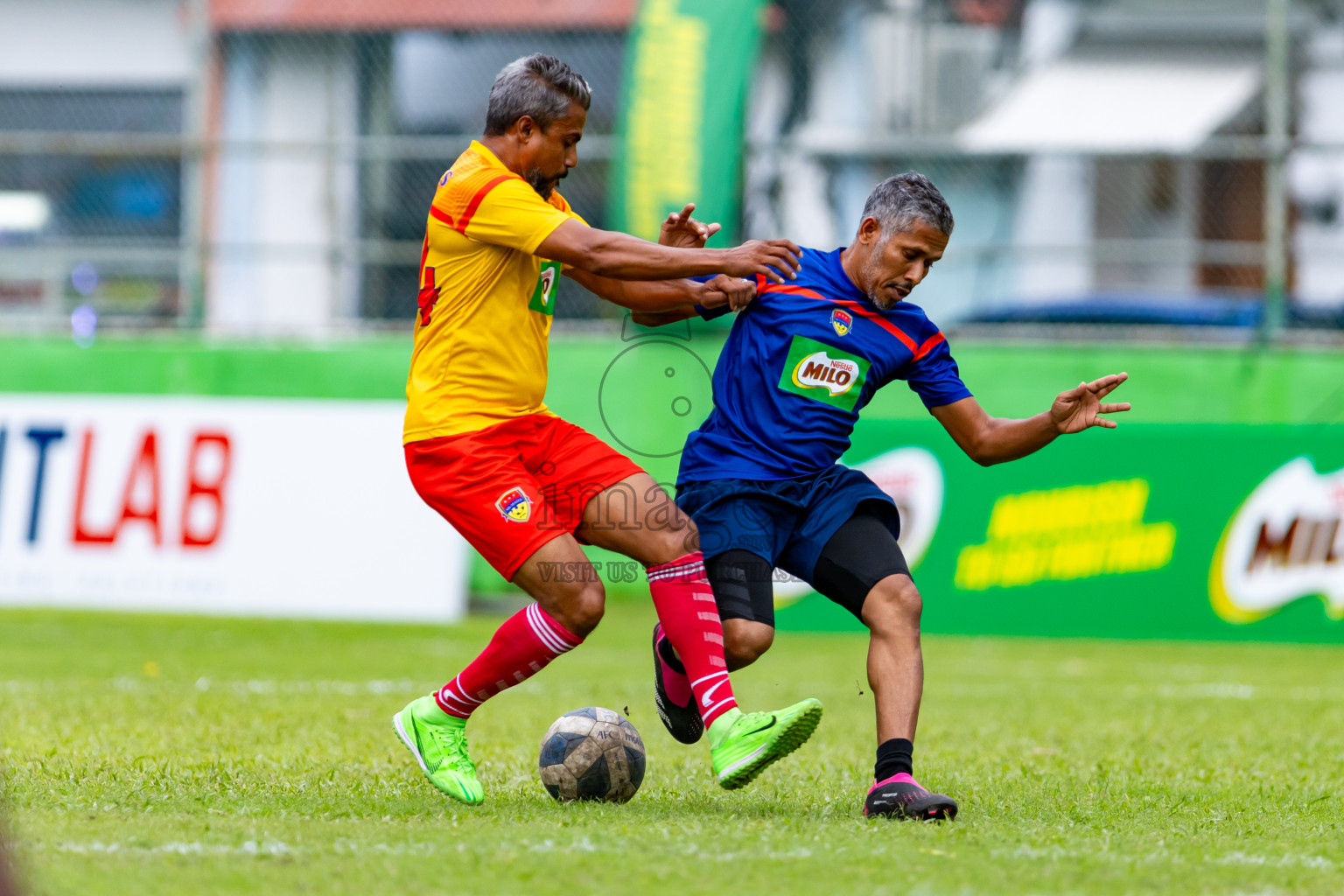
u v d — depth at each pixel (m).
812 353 14.91
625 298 15.30
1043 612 41.62
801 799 15.37
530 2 52.81
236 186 49.75
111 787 14.86
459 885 10.62
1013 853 12.10
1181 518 41.59
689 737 15.94
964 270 53.31
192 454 41.94
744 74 44.66
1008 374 46.72
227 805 13.88
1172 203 55.50
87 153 48.47
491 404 14.09
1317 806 15.54
